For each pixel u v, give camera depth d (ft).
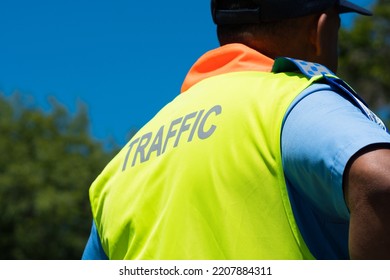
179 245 12.66
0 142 217.77
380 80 112.68
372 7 113.29
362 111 12.35
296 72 13.09
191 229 12.63
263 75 13.37
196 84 14.43
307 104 12.01
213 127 13.00
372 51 112.98
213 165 12.70
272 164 12.07
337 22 14.66
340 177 11.00
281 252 11.92
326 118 11.57
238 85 13.34
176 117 13.98
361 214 10.78
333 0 14.26
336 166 11.05
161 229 13.00
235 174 12.41
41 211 207.41
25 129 223.92
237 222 12.23
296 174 11.76
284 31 14.19
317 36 14.21
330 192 11.25
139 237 13.34
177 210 12.85
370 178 10.73
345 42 113.19
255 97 12.83
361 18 112.78
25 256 209.36
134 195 13.76
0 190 208.95
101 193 14.74
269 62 13.99
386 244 10.65
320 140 11.37
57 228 210.18
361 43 112.78
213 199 12.55
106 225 14.23
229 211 12.33
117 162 14.80
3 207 208.23
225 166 12.56
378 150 10.90
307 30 14.25
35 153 219.00
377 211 10.68
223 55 14.42
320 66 13.09
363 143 10.94
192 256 12.49
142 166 13.96
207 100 13.58
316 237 11.98
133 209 13.61
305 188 11.75
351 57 113.50
